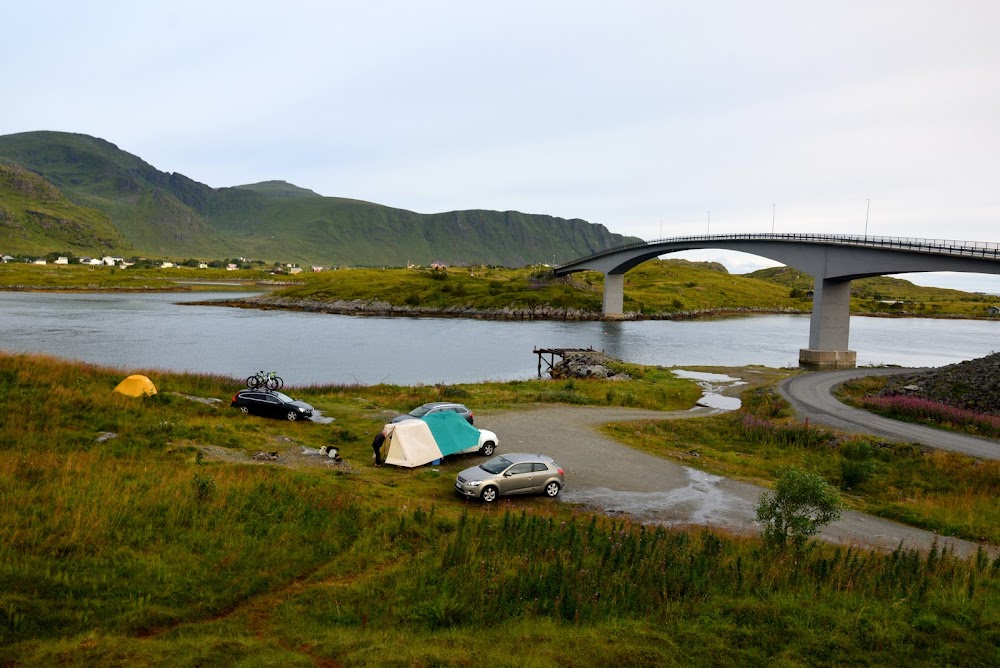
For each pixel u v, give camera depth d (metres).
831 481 30.98
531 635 12.78
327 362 79.69
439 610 14.01
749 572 16.47
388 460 28.22
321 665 11.70
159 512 18.19
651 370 70.88
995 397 45.50
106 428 27.34
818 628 12.93
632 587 15.17
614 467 30.09
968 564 17.80
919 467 32.00
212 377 48.06
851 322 178.88
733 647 12.16
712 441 38.34
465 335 116.38
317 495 21.00
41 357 37.56
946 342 123.38
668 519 23.00
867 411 47.31
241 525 18.03
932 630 13.06
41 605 13.05
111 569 14.91
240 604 14.53
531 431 36.69
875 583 15.94
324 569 16.42
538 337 115.38
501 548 18.02
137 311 144.50
